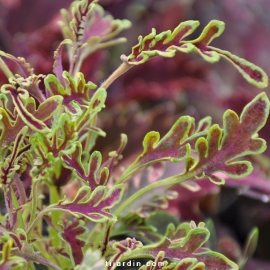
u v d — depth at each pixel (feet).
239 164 2.41
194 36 5.10
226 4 5.10
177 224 2.94
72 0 4.32
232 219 3.56
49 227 2.65
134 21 4.64
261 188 3.18
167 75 4.17
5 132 2.32
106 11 4.59
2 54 2.41
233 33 4.86
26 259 2.33
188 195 3.20
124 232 2.68
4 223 2.42
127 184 2.83
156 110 3.34
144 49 2.40
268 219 3.26
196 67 4.14
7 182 2.33
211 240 2.83
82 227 2.45
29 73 2.44
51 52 3.84
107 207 2.33
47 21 4.26
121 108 3.55
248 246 2.89
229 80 4.57
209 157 2.42
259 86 2.38
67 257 2.54
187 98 4.39
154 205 2.72
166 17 4.56
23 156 2.44
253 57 4.66
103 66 4.33
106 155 3.20
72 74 2.58
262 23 4.99
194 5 5.11
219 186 3.21
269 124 3.70
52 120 2.34
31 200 2.42
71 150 2.28
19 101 2.25
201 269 2.36
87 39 2.80
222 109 4.21
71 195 2.95
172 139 2.44
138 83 4.03
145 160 2.46
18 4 4.31
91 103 2.32
